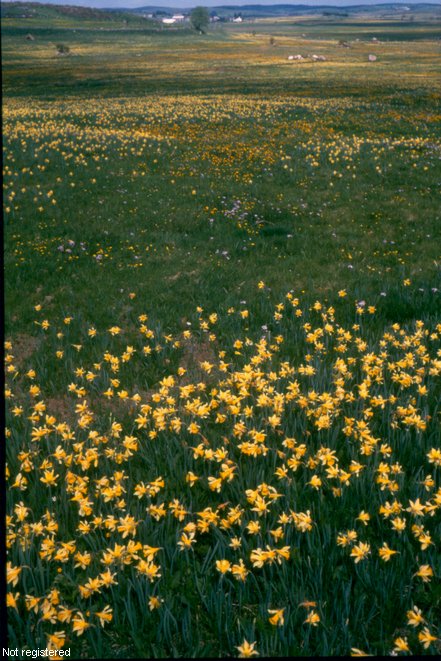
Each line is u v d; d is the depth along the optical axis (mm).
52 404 7102
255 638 3639
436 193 18656
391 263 12758
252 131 31375
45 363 8273
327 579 3922
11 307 10555
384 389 6586
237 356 8367
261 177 21734
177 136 30484
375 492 4715
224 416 5883
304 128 31969
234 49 160625
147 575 3766
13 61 121062
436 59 114938
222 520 4293
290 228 15734
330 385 6848
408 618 3631
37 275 12242
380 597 3803
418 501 4227
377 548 4184
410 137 29547
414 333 8578
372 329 9117
